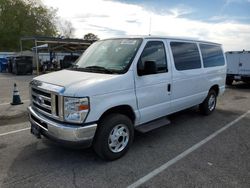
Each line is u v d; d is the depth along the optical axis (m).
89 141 3.53
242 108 7.88
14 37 48.75
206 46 6.26
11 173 3.53
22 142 4.70
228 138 5.05
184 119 6.45
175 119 6.45
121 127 3.98
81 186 3.22
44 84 3.78
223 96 10.30
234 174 3.54
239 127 5.81
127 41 4.46
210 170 3.66
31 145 4.55
